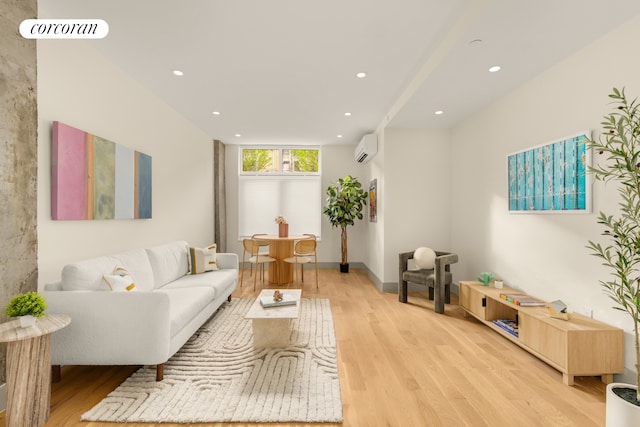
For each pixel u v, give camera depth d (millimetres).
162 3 2299
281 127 5637
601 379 2365
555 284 2936
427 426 1851
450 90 3523
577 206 2629
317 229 7191
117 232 3383
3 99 1945
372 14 2426
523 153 3336
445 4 2299
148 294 2260
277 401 2062
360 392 2207
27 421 1784
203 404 2033
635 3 2008
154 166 4148
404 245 5090
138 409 1977
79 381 2354
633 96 2188
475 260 4383
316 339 3098
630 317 2262
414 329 3428
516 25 2262
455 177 4945
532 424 1873
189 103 4426
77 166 2723
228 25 2578
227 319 3693
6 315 1809
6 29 1959
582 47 2586
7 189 1974
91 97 2965
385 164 5070
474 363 2639
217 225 6496
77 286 2383
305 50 2979
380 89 3926
